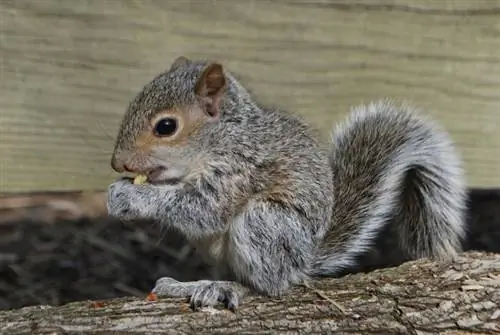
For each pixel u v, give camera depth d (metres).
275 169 9.34
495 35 11.68
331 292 9.04
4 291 12.11
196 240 9.58
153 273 12.78
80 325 8.26
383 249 12.69
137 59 11.15
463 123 11.77
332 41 11.48
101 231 13.98
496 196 14.85
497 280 9.12
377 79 11.60
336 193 10.21
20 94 10.95
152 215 9.33
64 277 12.55
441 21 11.59
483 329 8.65
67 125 11.11
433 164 10.30
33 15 10.86
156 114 9.09
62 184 11.17
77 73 11.05
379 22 11.52
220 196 9.26
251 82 11.38
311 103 11.53
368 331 8.60
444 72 11.67
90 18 10.99
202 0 11.18
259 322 8.56
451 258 9.73
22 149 11.02
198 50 11.25
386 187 10.17
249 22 11.30
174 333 8.30
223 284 8.97
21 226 14.00
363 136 10.52
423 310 8.74
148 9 11.10
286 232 9.09
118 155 9.08
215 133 9.30
